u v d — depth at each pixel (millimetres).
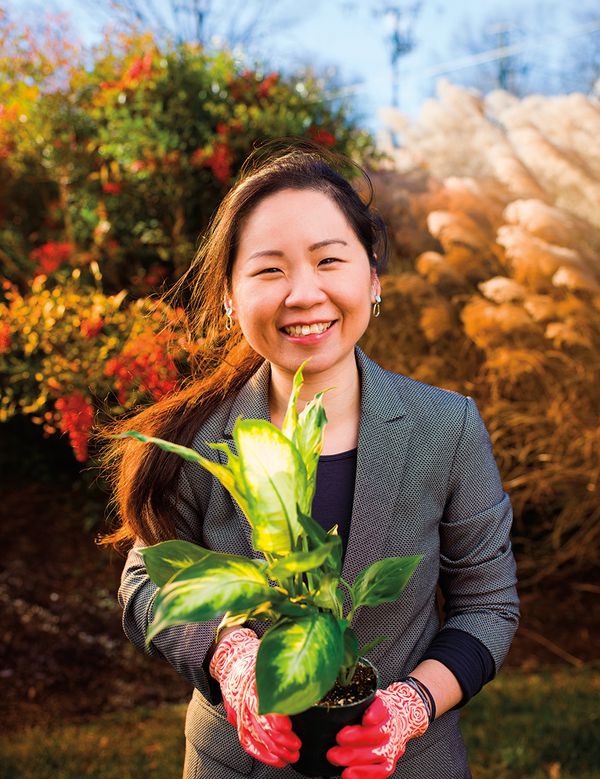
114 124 4773
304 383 1401
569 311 4926
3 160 5348
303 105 5125
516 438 4891
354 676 1176
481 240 5543
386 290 5156
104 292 5125
